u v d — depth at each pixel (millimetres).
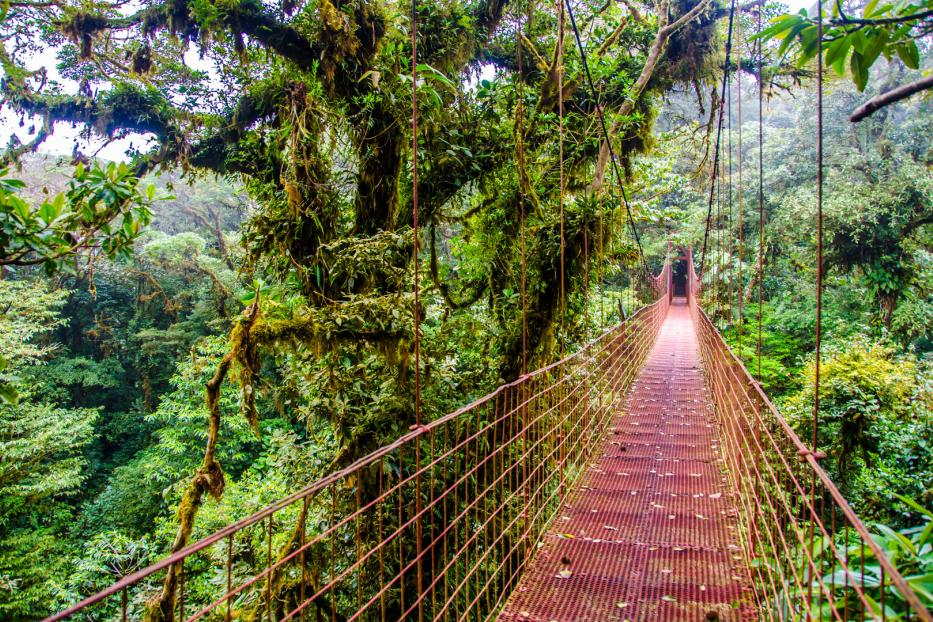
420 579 2256
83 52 5945
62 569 11281
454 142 6070
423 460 4824
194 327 16375
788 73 8930
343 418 4680
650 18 8938
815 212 14172
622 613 2764
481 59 7348
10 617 9984
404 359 4422
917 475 6020
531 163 6480
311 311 4242
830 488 1643
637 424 6465
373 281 4801
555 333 6238
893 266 13594
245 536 5297
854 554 2355
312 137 4930
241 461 14109
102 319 17000
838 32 1557
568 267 6062
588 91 7488
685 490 4449
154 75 6590
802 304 15898
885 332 11750
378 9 5277
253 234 4949
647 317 11523
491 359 6074
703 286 18906
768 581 2801
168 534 10039
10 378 11172
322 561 4391
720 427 5762
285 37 5320
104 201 2254
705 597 2883
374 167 5344
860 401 7324
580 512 4035
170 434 13203
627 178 9070
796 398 8367
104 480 15914
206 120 6695
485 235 6410
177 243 15844
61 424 11672
